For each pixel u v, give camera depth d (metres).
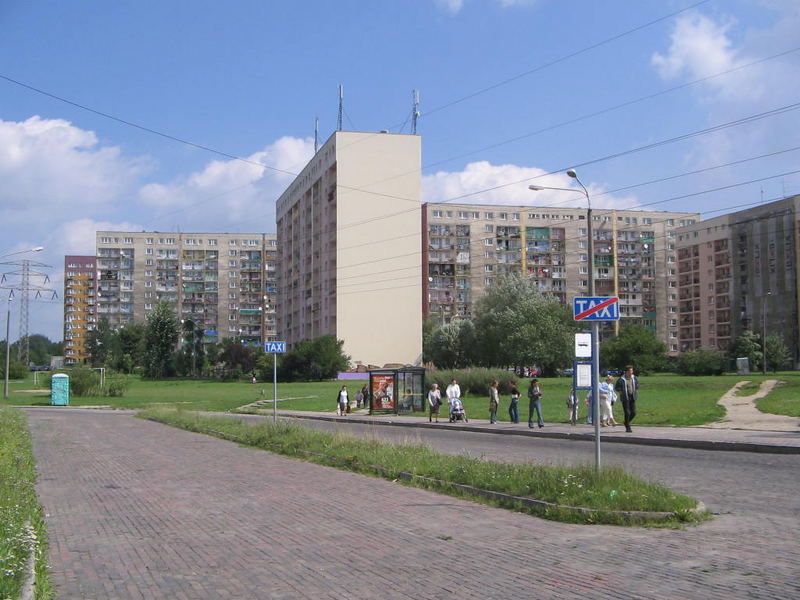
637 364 79.50
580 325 85.75
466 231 129.38
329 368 93.38
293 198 119.88
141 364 133.75
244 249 164.88
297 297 116.56
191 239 164.12
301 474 15.88
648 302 133.38
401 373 43.03
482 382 55.16
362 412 46.53
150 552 8.74
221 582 7.30
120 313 162.12
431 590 6.78
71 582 7.46
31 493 12.55
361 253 96.75
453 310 127.75
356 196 96.81
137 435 28.50
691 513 9.61
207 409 54.69
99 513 11.52
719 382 56.47
